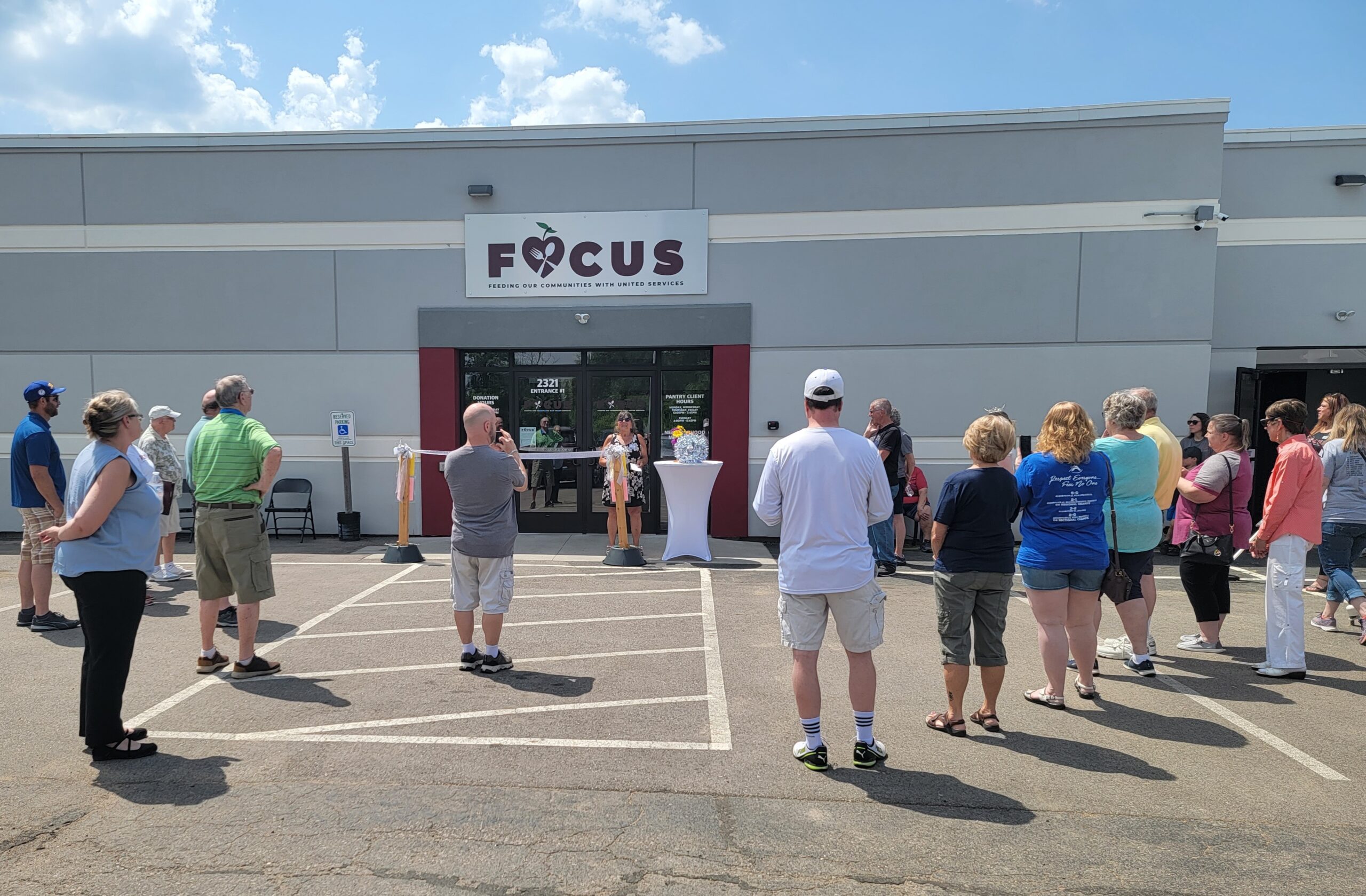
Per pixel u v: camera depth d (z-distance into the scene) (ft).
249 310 33.91
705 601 22.27
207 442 15.42
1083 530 13.82
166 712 13.80
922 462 32.48
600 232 33.04
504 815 10.34
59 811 10.37
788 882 8.92
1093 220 31.42
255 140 33.35
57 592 24.12
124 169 33.76
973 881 8.96
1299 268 33.24
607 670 16.22
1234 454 17.43
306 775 11.42
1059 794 11.02
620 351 34.04
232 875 8.93
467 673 15.97
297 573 26.21
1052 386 31.83
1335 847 9.73
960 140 31.78
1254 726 13.47
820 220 32.40
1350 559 19.42
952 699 12.89
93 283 34.12
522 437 34.55
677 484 27.91
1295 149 33.04
